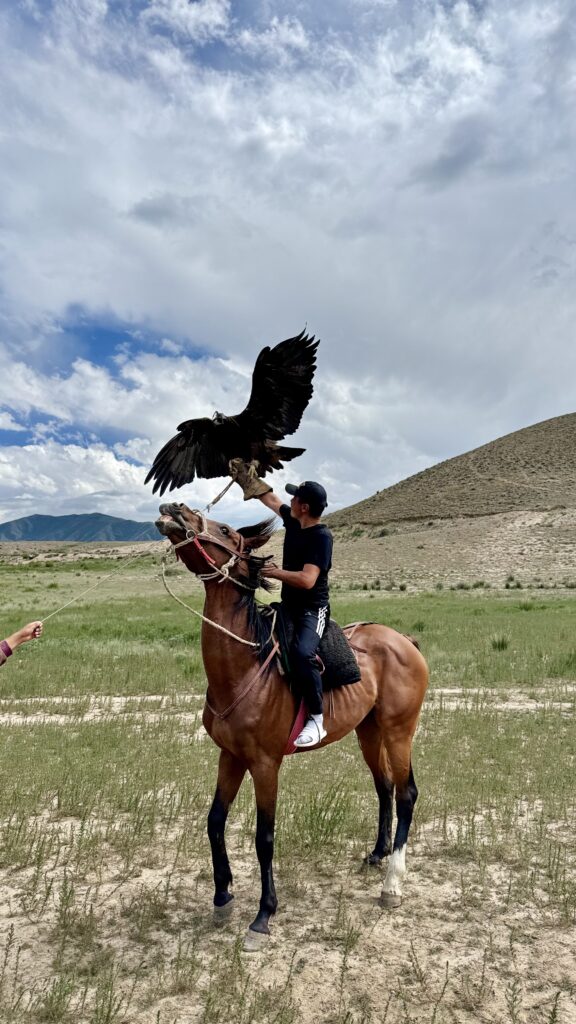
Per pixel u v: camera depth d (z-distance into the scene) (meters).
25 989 4.14
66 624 23.94
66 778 7.73
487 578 51.00
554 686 13.61
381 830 5.96
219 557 4.89
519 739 9.51
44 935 4.77
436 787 7.68
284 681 4.97
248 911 5.16
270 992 4.11
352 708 5.46
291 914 5.09
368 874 5.74
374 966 4.41
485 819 6.84
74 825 6.71
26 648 17.70
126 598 38.62
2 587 46.03
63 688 13.37
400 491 103.75
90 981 4.23
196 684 13.59
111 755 8.91
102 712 11.53
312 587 5.12
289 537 5.30
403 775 5.63
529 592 42.12
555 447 103.12
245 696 4.82
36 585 47.59
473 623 23.70
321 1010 3.97
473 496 86.38
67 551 96.44
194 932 4.86
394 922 4.97
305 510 5.17
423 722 10.57
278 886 5.53
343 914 5.05
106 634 20.89
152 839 6.32
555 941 4.71
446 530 72.50
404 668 5.84
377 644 5.94
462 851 6.11
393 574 55.31
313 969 4.36
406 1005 4.01
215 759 8.81
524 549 59.78
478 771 8.18
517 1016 3.91
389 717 5.72
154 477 5.12
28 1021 3.85
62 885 5.49
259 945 4.60
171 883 5.57
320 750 9.35
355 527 84.50
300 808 6.85
